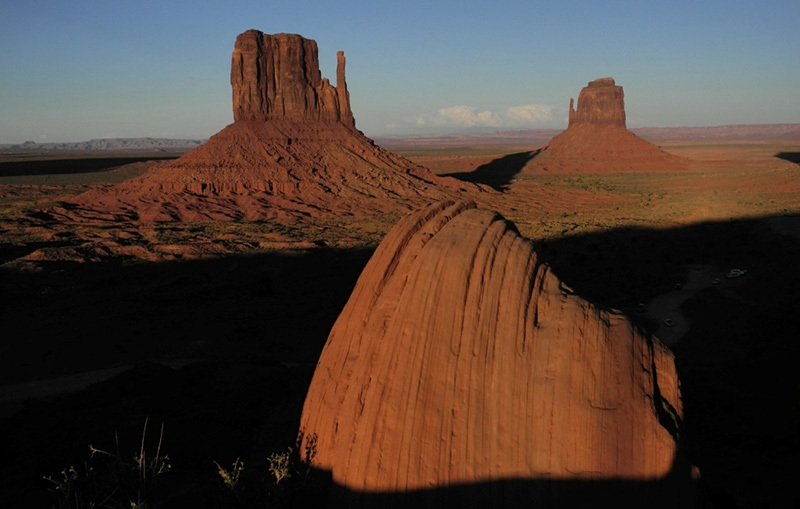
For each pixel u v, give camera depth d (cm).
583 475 1334
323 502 1470
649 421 1383
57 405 2577
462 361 1458
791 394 2705
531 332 1505
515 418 1404
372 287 1705
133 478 1605
